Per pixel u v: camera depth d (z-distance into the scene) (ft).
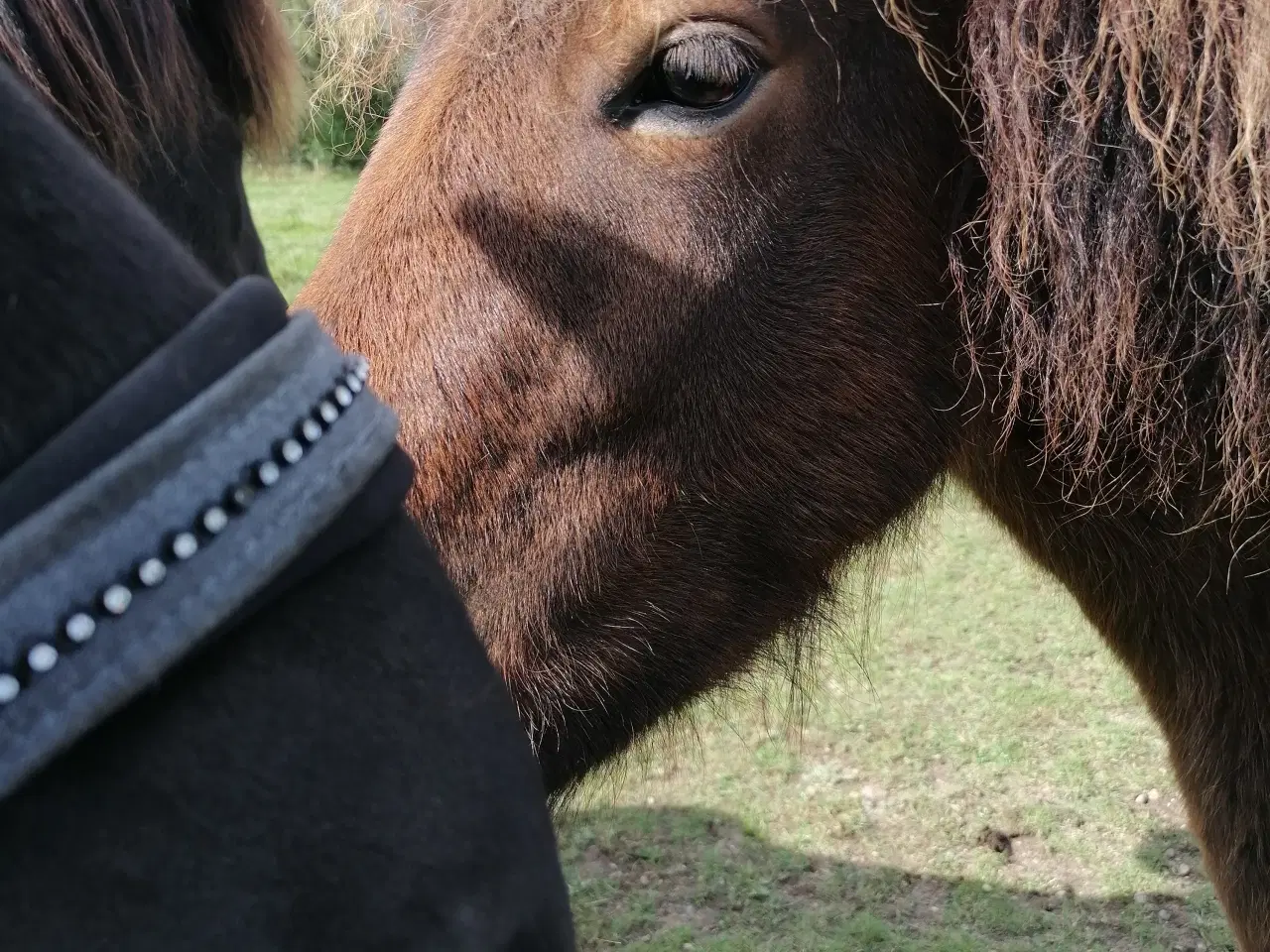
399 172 3.84
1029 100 3.44
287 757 1.44
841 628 4.80
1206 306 3.55
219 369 1.43
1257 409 3.47
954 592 13.99
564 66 3.65
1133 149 3.41
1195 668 4.76
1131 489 4.17
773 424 3.95
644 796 10.77
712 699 4.68
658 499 3.95
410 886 1.49
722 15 3.50
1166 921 9.07
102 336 1.40
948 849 9.96
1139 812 10.33
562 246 3.70
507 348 3.74
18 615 1.21
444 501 3.81
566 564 3.92
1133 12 3.16
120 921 1.32
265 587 1.42
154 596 1.29
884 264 3.87
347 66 4.75
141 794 1.35
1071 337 3.63
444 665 1.65
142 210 1.60
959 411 4.21
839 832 10.20
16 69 4.16
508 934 1.57
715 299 3.77
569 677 4.05
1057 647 12.84
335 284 3.87
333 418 1.50
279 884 1.40
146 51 4.80
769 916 9.21
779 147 3.68
